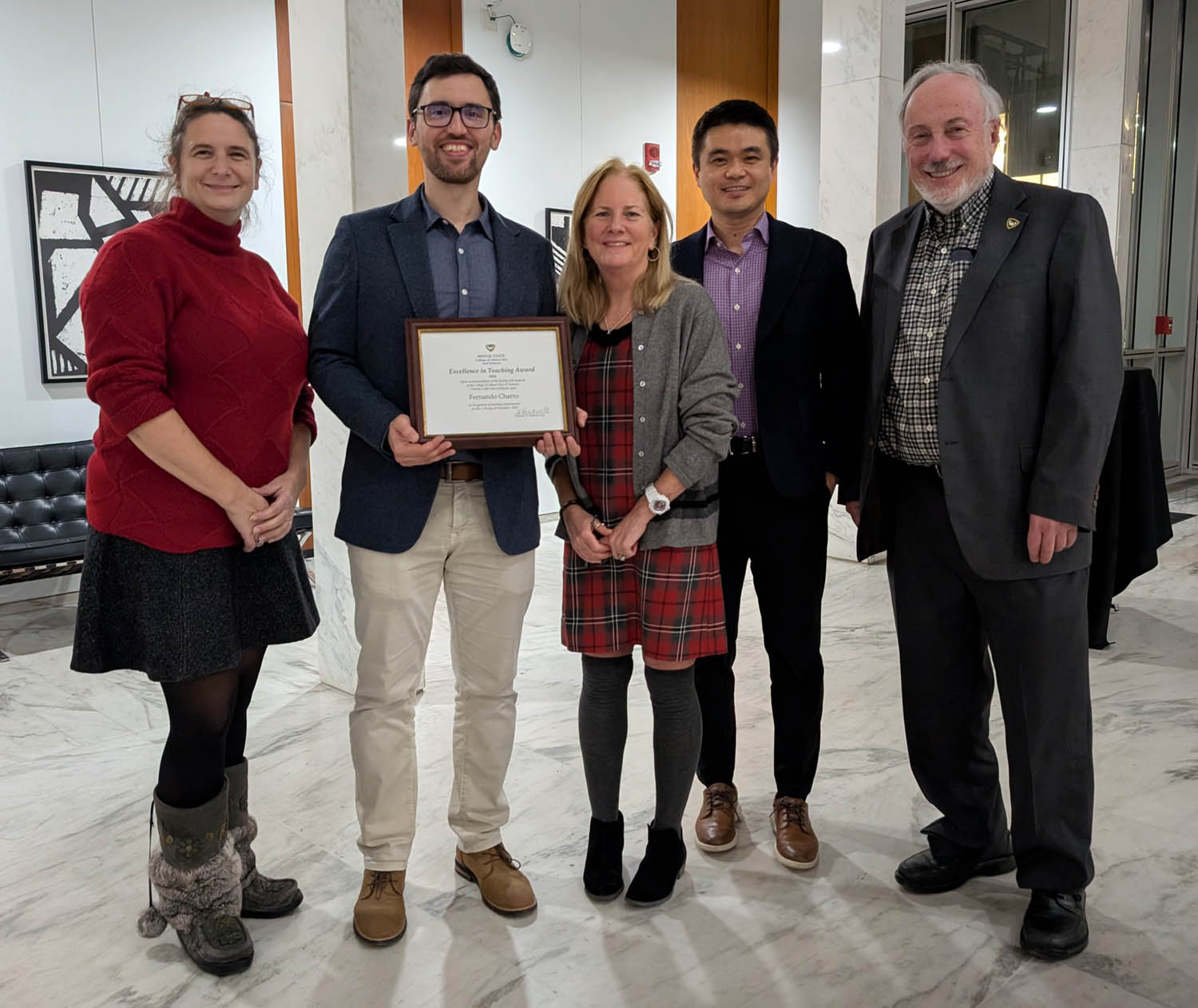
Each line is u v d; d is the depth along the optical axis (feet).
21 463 15.61
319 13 11.25
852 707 11.42
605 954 6.93
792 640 8.01
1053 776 6.73
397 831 7.21
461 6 19.69
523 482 7.13
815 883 7.76
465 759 7.55
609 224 6.81
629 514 7.00
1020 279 6.51
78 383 16.67
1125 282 22.82
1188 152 24.95
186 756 6.55
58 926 7.41
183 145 6.13
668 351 6.99
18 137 15.61
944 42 25.63
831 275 7.80
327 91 11.32
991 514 6.64
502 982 6.64
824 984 6.56
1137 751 10.05
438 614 16.31
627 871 7.96
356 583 6.98
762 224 7.98
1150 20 24.21
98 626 6.31
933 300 6.88
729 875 7.91
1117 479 12.62
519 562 7.18
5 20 15.30
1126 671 12.42
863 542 7.52
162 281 5.98
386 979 6.70
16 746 10.84
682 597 7.09
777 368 7.74
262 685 12.57
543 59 21.18
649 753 10.25
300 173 11.92
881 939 7.03
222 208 6.21
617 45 22.59
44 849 8.58
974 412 6.63
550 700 11.87
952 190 6.64
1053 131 23.98
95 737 11.09
